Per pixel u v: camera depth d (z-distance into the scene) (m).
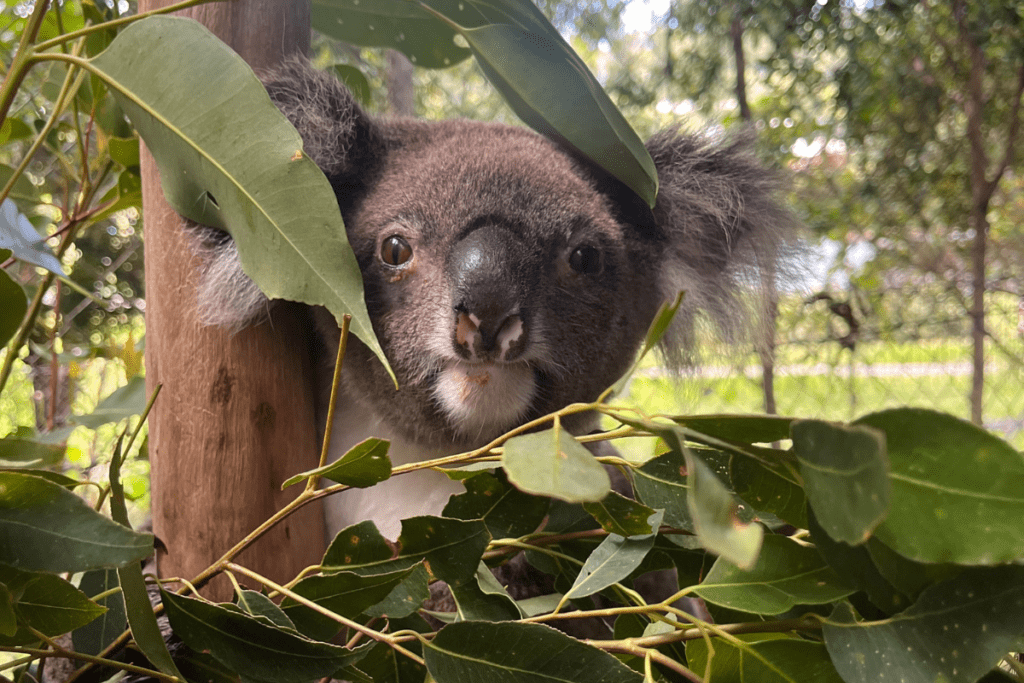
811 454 0.74
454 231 1.83
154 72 1.19
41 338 2.71
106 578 1.23
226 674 1.10
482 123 2.31
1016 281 6.42
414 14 2.19
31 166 3.64
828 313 5.74
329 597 1.11
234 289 1.75
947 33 5.58
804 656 0.92
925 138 5.67
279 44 1.89
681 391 2.51
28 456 1.53
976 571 0.81
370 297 1.90
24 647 1.09
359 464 1.05
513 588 1.73
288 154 1.17
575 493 0.77
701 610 2.22
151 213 1.78
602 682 0.96
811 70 5.14
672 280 2.24
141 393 2.19
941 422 0.69
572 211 1.89
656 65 5.64
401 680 1.17
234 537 1.69
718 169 2.29
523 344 1.73
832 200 5.91
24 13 2.96
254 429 1.73
